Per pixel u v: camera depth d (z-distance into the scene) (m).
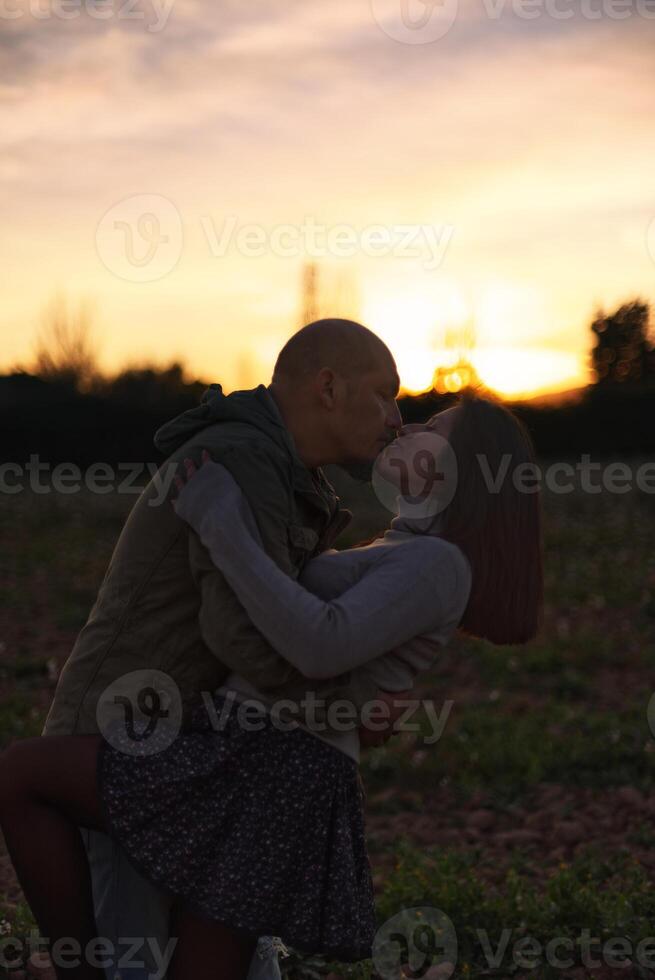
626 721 7.50
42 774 2.24
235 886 2.20
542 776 6.31
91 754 2.24
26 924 3.54
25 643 10.52
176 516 2.26
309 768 2.27
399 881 4.12
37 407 26.88
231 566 2.11
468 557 2.34
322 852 2.29
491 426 2.37
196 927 2.24
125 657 2.29
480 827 5.52
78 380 29.34
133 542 2.31
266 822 2.23
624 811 5.57
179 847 2.21
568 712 7.70
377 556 2.30
